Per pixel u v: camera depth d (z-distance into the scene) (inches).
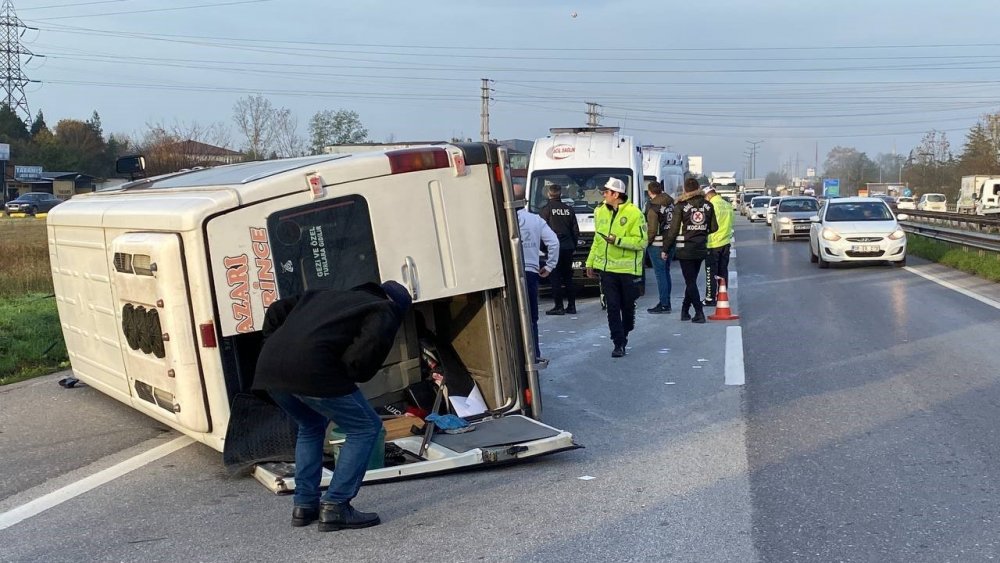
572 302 600.7
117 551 205.0
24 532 220.2
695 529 205.0
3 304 617.0
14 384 401.1
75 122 3730.3
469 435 269.9
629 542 198.4
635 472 250.4
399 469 244.2
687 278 526.6
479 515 219.3
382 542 204.1
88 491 250.5
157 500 241.0
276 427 250.1
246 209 240.5
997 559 184.5
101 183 3262.8
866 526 204.4
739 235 1524.4
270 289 243.1
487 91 2167.8
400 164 260.8
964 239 898.1
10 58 3358.8
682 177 1157.1
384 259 258.1
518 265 282.8
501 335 287.9
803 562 185.2
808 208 1363.2
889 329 482.3
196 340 241.3
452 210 270.2
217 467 270.5
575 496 231.3
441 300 307.4
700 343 457.7
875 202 908.6
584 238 681.0
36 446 298.4
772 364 396.8
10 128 3575.3
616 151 771.4
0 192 2982.3
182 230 237.9
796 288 694.5
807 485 234.1
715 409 319.9
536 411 291.6
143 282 255.1
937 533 199.2
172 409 257.1
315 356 199.6
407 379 297.6
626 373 389.7
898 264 883.4
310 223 247.6
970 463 248.5
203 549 204.2
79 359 346.3
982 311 543.5
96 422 329.4
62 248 343.6
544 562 188.9
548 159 772.0
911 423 291.6
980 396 324.2
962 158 2792.8
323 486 232.8
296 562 194.4
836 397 331.3
